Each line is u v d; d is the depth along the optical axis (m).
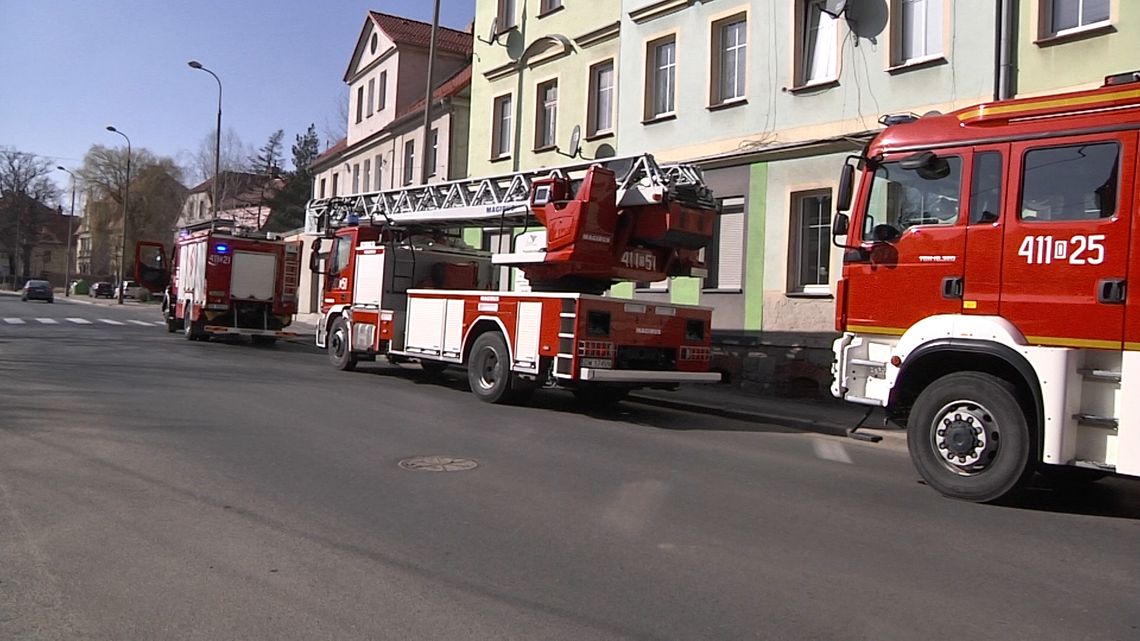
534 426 9.96
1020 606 4.36
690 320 11.81
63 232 111.31
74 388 11.49
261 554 4.84
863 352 7.76
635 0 18.17
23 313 35.53
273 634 3.76
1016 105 6.90
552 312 11.06
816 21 14.72
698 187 11.44
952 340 6.96
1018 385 6.82
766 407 12.77
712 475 7.49
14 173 91.06
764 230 15.26
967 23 12.30
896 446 9.83
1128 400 6.12
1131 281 6.20
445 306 13.13
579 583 4.51
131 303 57.16
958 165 7.16
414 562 4.78
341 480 6.70
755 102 15.52
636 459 8.10
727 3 16.11
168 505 5.80
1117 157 6.35
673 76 17.58
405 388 13.38
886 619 4.12
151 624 3.84
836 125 14.07
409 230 15.26
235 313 22.31
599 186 11.34
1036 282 6.65
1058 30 11.48
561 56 20.56
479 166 23.83
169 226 71.88
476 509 5.95
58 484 6.25
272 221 60.94
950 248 7.13
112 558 4.70
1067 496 7.19
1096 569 5.05
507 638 3.77
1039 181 6.72
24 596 4.14
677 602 4.27
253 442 8.11
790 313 14.73
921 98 12.87
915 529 5.87
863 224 7.75
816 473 7.85
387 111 33.00
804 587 4.55
